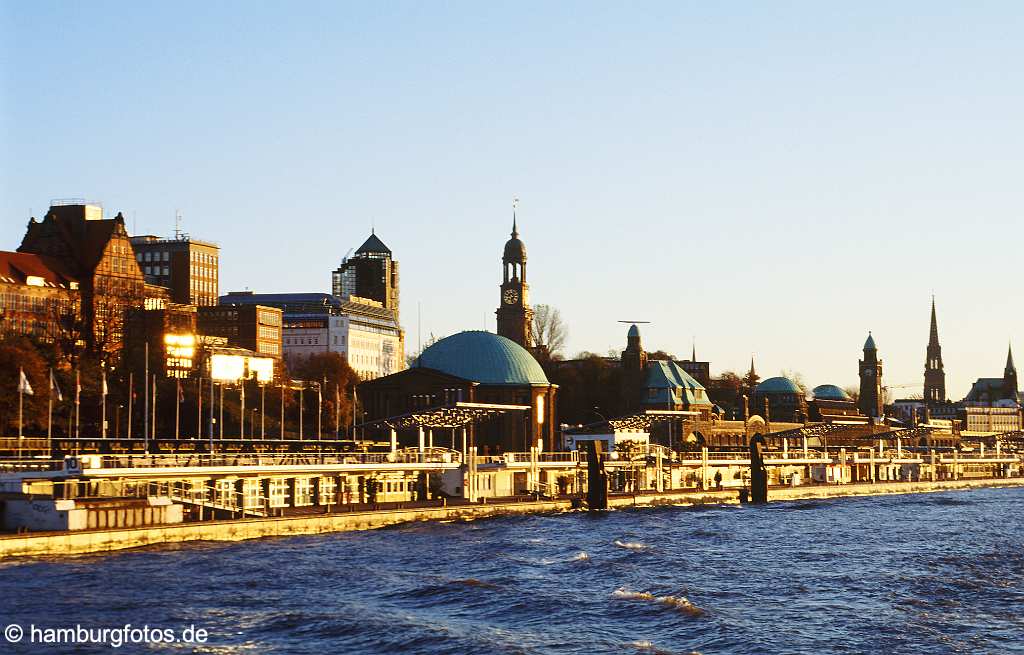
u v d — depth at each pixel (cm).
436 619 10994
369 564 13688
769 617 11394
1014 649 10288
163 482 15750
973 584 13350
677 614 11325
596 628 10794
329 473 18012
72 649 9688
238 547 14550
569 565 14050
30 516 13838
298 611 11056
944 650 10212
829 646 10300
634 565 14238
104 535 13850
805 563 14900
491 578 13025
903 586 13175
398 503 19088
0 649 9631
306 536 15912
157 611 10888
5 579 11962
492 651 9856
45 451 19075
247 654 9725
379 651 9881
